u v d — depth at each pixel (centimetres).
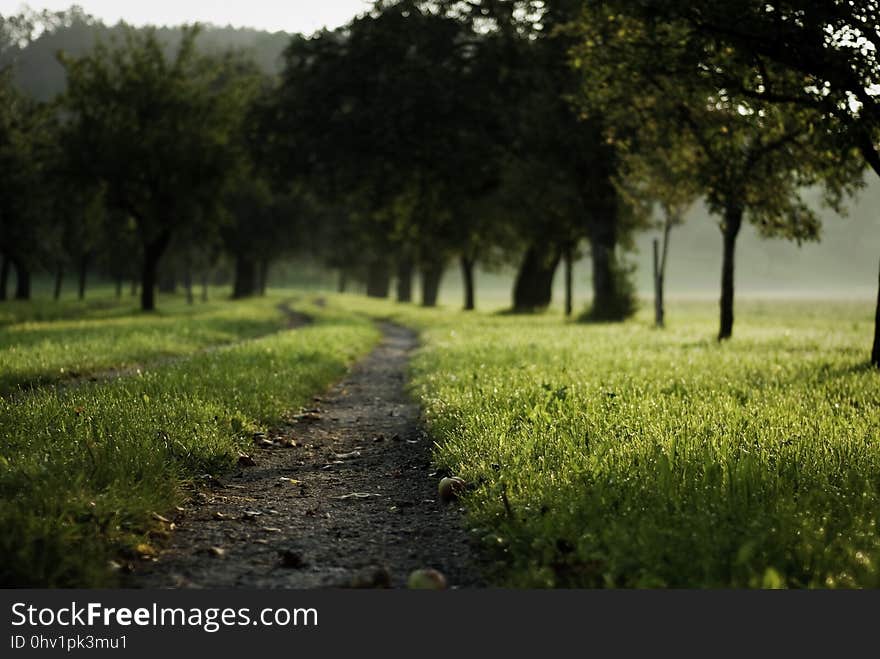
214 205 4594
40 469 564
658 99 1686
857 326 3447
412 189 4216
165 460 673
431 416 961
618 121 1855
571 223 3912
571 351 1612
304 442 907
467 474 647
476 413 855
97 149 4150
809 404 906
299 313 5056
